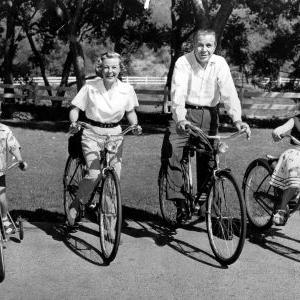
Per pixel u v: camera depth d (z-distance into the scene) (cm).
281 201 544
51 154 1164
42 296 430
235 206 624
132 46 2925
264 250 542
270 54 2664
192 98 564
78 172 579
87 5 2733
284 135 556
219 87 557
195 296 434
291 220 648
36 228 591
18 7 2675
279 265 504
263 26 2939
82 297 429
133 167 996
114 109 528
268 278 474
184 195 560
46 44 3011
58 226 600
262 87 2884
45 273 475
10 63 2503
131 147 1280
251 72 2803
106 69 514
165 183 611
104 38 2950
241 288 452
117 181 484
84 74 2006
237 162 1045
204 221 628
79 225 599
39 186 803
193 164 771
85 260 505
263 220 610
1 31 2947
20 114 2158
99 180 531
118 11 2703
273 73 2756
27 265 491
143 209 677
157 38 2828
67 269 484
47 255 514
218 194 511
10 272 475
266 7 2462
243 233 472
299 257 526
